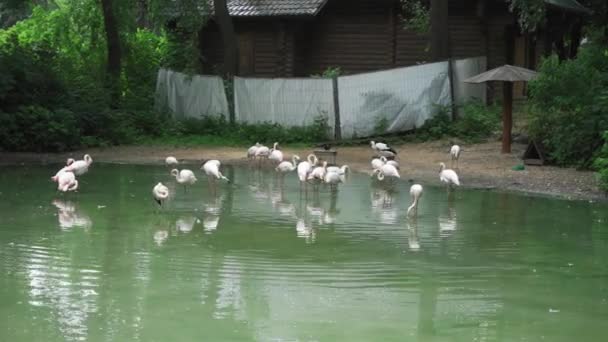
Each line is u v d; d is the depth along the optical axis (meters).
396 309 8.90
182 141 25.28
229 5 30.55
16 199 15.23
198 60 30.22
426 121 25.05
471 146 23.09
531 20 23.58
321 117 25.11
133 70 30.03
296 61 30.73
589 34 35.38
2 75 22.97
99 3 30.42
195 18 27.16
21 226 12.81
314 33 30.98
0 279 9.80
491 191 16.56
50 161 21.34
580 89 19.36
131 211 14.15
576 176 17.97
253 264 10.67
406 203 15.17
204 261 10.77
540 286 9.80
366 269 10.45
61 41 31.66
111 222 13.20
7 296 9.15
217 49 31.77
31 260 10.70
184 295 9.30
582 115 18.86
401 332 8.21
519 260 10.98
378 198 15.75
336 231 12.66
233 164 20.88
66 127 23.31
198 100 27.12
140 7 35.16
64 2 33.25
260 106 25.97
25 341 7.80
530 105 20.38
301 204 15.05
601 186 16.19
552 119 19.80
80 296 9.22
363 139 24.84
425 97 25.30
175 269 10.38
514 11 28.25
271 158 19.31
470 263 10.80
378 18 30.25
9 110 23.56
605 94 18.59
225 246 11.63
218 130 26.19
